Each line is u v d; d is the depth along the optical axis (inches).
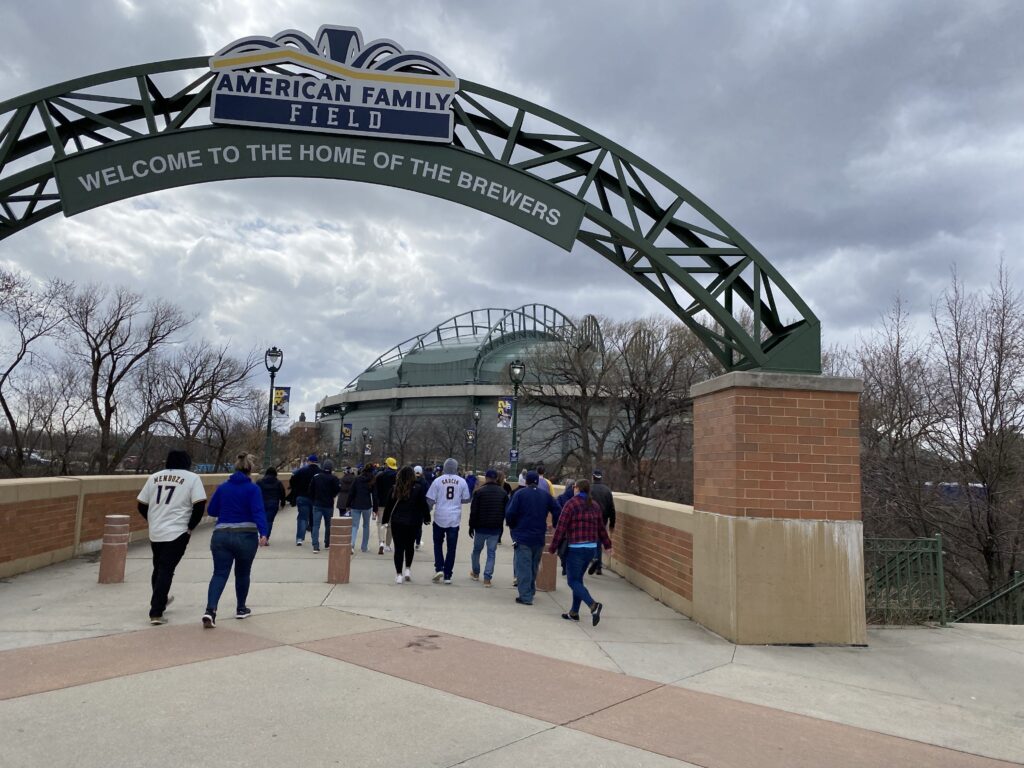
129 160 358.0
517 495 375.6
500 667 245.0
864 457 866.1
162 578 287.0
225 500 293.6
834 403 317.1
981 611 518.3
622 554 493.7
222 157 363.6
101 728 175.3
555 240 371.9
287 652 250.4
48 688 203.8
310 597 352.5
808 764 174.2
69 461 1678.2
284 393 1122.0
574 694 220.1
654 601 401.1
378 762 162.9
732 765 171.2
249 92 365.4
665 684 237.6
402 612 327.6
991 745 195.0
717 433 329.1
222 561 288.2
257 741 171.5
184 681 213.8
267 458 961.5
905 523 850.1
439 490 426.9
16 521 403.2
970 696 242.1
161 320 1601.9
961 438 792.3
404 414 4554.6
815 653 291.7
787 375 314.5
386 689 214.7
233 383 1642.5
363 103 369.7
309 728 181.0
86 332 1528.1
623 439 1831.9
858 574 309.0
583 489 337.7
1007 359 767.7
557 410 2144.4
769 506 307.7
